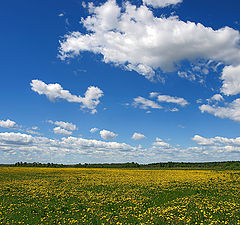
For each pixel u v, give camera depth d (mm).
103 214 16859
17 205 18906
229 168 70188
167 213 15992
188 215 15672
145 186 29578
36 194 23922
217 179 36500
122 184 31969
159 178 39625
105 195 24016
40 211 17281
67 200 21328
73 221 14930
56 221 15070
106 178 41000
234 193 24234
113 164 113688
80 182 34969
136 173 53906
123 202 20906
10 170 61219
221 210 16578
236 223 13953
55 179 39531
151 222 14539
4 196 22719
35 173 53312
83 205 19438
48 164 110750
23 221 15000
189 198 21297
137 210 18062
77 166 110125
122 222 15016
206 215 15594
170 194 24641
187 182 32781
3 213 16469
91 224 14633
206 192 24922
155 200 21938
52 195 23578
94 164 114062
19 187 29047
